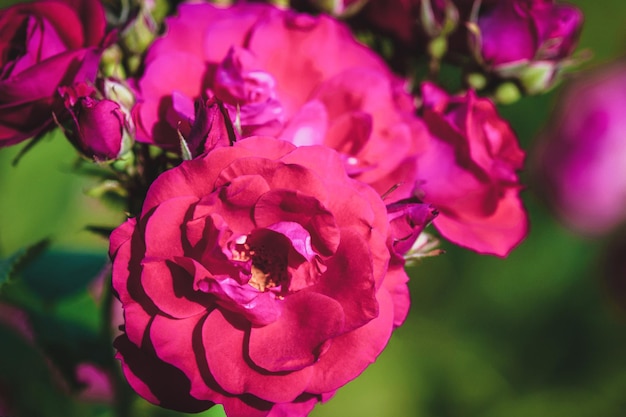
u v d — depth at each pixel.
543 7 0.42
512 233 0.40
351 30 0.44
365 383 0.65
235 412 0.35
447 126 0.39
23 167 0.53
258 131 0.37
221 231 0.35
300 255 0.36
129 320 0.35
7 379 0.45
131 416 0.45
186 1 0.44
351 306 0.35
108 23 0.41
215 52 0.39
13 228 0.53
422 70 0.46
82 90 0.38
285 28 0.39
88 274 0.46
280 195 0.35
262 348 0.35
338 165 0.35
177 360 0.35
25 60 0.39
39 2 0.39
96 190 0.40
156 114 0.38
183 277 0.35
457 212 0.40
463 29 0.43
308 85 0.40
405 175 0.38
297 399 0.36
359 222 0.35
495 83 0.43
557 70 0.43
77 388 0.45
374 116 0.39
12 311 0.49
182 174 0.35
